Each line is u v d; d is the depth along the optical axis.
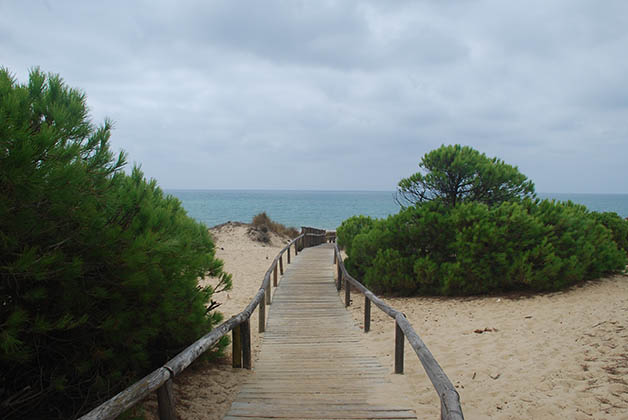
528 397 3.58
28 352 2.55
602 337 4.83
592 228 9.84
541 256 8.54
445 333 6.27
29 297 2.41
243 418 3.31
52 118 2.69
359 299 10.06
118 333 3.05
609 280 9.46
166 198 4.90
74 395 3.01
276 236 27.11
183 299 3.89
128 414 2.70
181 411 3.46
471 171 10.56
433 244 9.67
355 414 3.38
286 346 6.23
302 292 10.84
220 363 5.12
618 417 3.02
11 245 2.28
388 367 4.97
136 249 2.87
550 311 6.84
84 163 2.72
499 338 5.61
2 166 2.15
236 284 11.99
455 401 2.42
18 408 2.67
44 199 2.45
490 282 8.73
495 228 8.64
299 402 3.72
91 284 2.88
